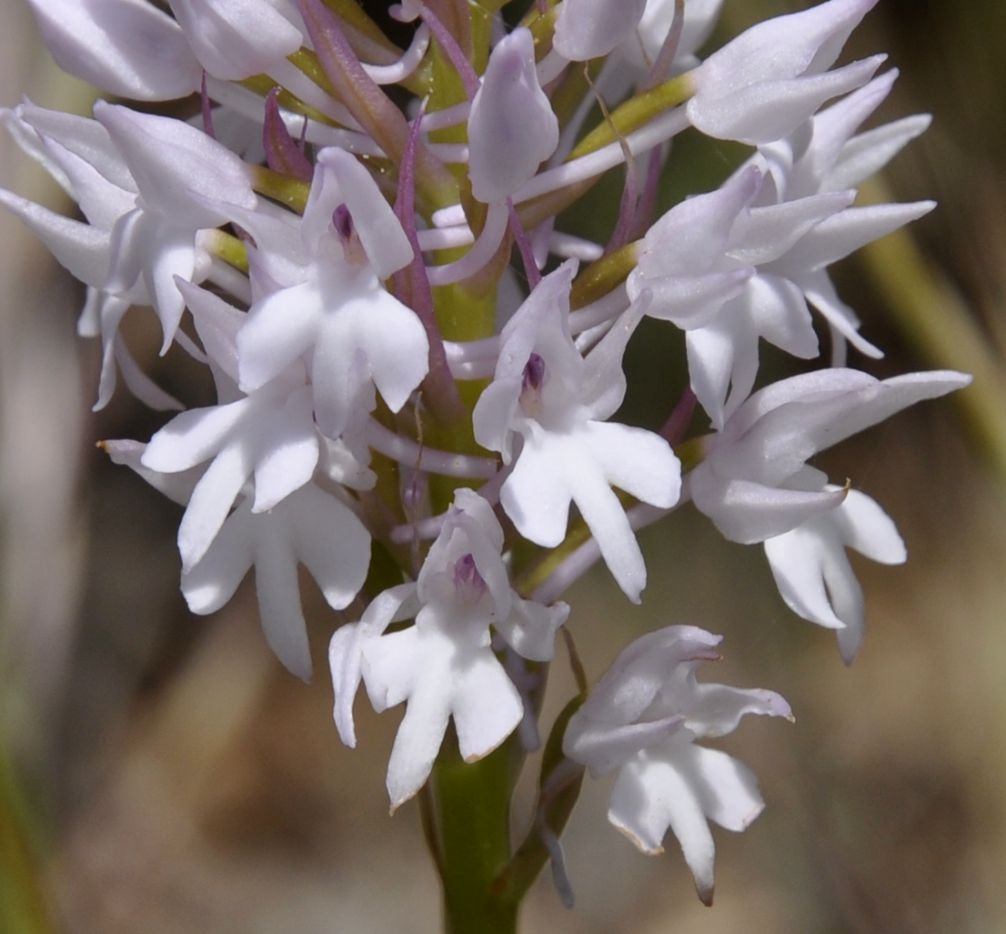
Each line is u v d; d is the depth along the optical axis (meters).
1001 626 0.26
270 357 0.12
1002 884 0.24
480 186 0.12
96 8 0.12
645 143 0.12
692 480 0.13
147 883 0.26
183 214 0.12
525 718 0.12
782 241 0.12
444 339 0.13
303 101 0.12
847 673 0.27
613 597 0.28
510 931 0.13
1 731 0.14
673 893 0.25
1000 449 0.19
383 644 0.12
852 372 0.13
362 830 0.27
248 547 0.12
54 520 0.18
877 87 0.13
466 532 0.12
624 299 0.12
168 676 0.28
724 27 0.17
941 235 0.20
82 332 0.13
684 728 0.13
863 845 0.25
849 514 0.13
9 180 0.16
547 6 0.12
